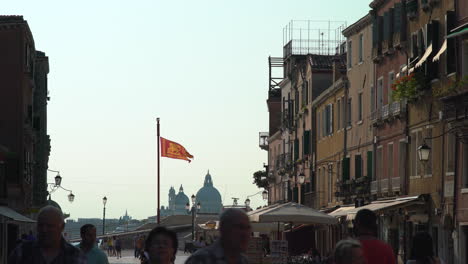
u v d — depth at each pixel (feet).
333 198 231.71
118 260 279.90
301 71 273.13
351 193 206.80
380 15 186.09
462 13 140.97
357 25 204.44
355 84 208.74
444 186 147.23
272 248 133.18
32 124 235.40
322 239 242.99
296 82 282.36
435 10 152.35
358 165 203.72
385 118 178.81
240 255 32.96
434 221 152.35
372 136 193.16
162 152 247.50
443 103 144.36
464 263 139.85
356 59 208.03
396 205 154.81
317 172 253.65
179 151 248.52
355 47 208.64
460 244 140.46
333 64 246.27
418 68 156.56
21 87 218.18
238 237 32.50
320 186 249.55
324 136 243.40
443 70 147.84
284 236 262.26
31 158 243.60
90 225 56.03
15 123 217.56
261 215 127.03
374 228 46.09
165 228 38.99
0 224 193.26
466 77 134.92
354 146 209.77
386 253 45.09
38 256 38.93
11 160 213.05
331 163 233.96
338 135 225.97
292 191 288.30
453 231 142.72
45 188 278.26
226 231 32.53
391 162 179.22
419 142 160.76
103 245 409.28
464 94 135.23
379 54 184.55
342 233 215.51
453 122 140.36
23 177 217.15
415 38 162.61
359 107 206.49
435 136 152.05
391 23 177.27
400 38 169.37
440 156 149.48
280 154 316.40
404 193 169.27
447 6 146.72
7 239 211.41
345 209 186.29
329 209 224.53
